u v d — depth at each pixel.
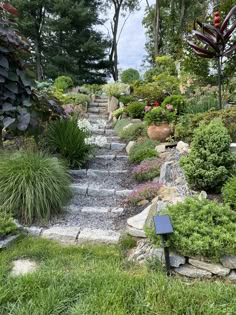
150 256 2.21
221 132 2.87
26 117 3.35
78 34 16.47
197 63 5.95
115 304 1.70
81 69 16.97
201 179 2.84
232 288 1.84
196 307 1.66
